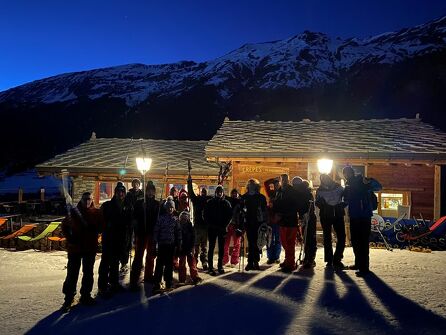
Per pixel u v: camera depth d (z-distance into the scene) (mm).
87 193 5688
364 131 15039
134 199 7164
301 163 13336
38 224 12695
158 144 19109
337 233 7203
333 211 7152
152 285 6562
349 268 7105
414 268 7148
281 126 16859
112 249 6070
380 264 7516
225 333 4324
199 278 6457
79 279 7312
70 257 5488
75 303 5613
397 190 12922
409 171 12852
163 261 6086
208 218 7117
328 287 5914
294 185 7102
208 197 7742
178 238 6227
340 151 12289
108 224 6070
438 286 5926
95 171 14875
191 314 4953
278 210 7059
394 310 4930
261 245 7199
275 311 4969
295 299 5402
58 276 7668
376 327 4418
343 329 4375
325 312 4902
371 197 6652
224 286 6168
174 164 15148
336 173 13031
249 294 5688
